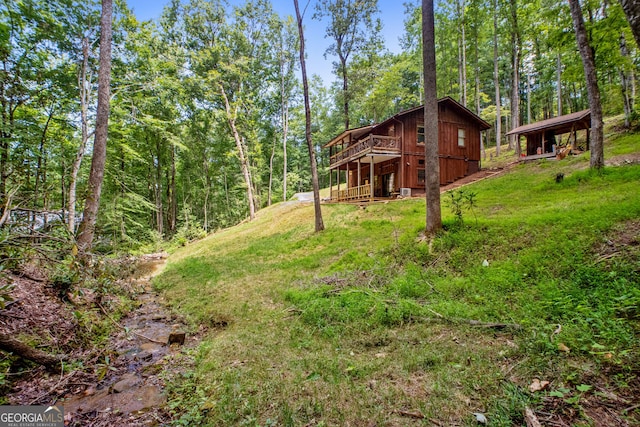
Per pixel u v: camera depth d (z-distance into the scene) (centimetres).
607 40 1123
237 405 273
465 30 2389
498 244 605
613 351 259
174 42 2136
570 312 342
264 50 2580
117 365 397
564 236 536
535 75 3250
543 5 1853
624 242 459
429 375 282
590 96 1002
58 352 395
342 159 2133
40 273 530
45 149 1209
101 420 277
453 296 480
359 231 1064
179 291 793
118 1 1240
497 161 2142
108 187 1822
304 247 1070
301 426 234
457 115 1856
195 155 2644
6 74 969
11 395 310
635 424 191
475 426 211
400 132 1783
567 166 1287
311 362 336
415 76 3478
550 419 205
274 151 3216
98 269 470
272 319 507
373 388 274
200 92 2159
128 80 1343
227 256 1195
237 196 3142
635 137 1346
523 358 284
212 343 443
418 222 951
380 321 427
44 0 1080
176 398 307
